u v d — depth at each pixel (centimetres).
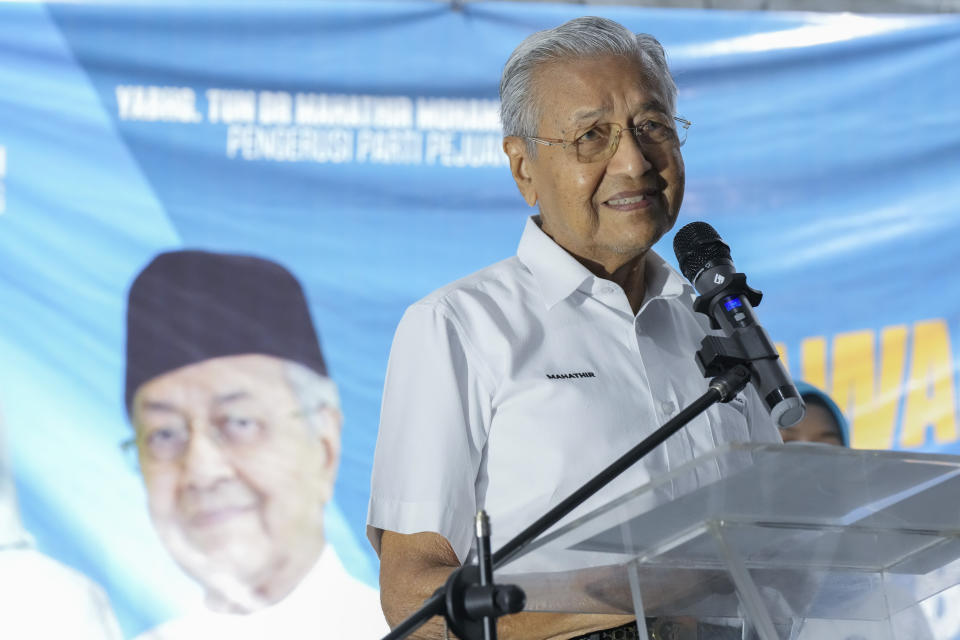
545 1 790
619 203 417
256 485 717
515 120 438
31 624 686
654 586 277
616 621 325
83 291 723
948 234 791
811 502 254
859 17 807
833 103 799
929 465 241
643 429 410
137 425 714
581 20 433
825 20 806
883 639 298
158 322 727
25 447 702
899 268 787
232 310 736
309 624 709
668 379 429
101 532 700
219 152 751
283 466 722
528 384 403
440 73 776
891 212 791
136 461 710
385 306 752
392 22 776
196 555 705
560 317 423
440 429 390
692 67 797
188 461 714
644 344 432
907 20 809
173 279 734
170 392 721
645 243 419
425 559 374
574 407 403
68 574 694
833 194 791
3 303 715
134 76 748
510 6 786
